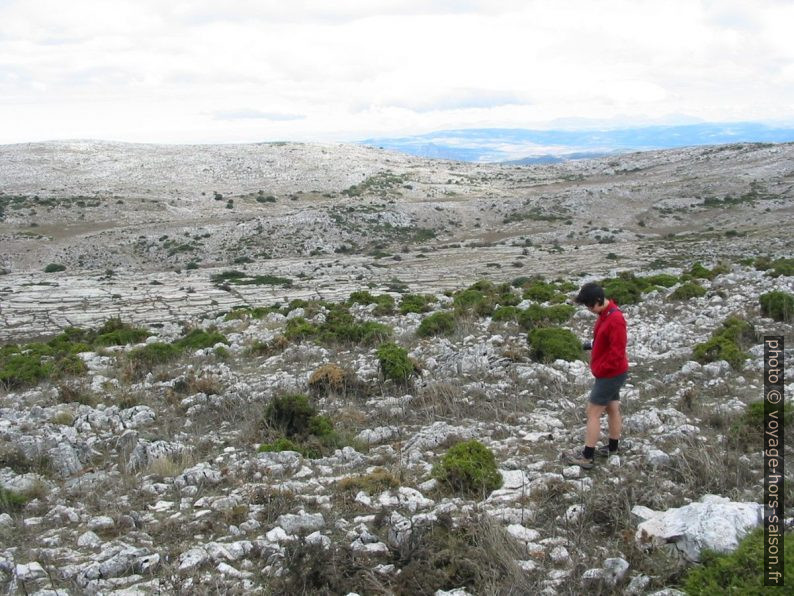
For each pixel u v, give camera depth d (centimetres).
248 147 16175
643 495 604
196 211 10031
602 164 15625
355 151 17375
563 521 577
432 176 14338
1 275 6656
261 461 802
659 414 847
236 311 2561
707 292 1827
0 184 11844
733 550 464
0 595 509
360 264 6712
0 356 1955
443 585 498
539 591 479
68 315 4166
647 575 479
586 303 695
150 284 5584
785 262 2458
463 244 8131
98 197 10275
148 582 525
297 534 590
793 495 587
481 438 847
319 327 1730
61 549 591
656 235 8275
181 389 1255
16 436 946
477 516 582
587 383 1070
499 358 1239
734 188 9944
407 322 1820
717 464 646
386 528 594
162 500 709
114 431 1007
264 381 1266
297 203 10850
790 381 995
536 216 9412
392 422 969
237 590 504
